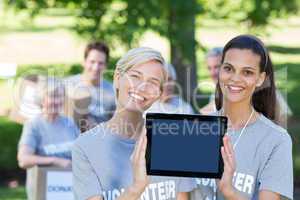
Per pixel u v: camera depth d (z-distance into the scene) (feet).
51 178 35.35
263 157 22.27
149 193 21.72
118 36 53.67
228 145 20.88
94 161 21.68
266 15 60.44
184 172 20.92
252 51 22.26
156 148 20.79
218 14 60.90
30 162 36.68
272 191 22.07
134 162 20.76
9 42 109.91
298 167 55.67
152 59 21.91
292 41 91.97
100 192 21.67
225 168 20.85
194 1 53.78
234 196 20.92
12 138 64.18
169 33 53.57
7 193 52.44
